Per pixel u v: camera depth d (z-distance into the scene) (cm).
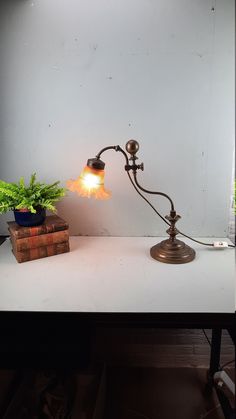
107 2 136
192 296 103
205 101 145
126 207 159
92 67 142
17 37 139
